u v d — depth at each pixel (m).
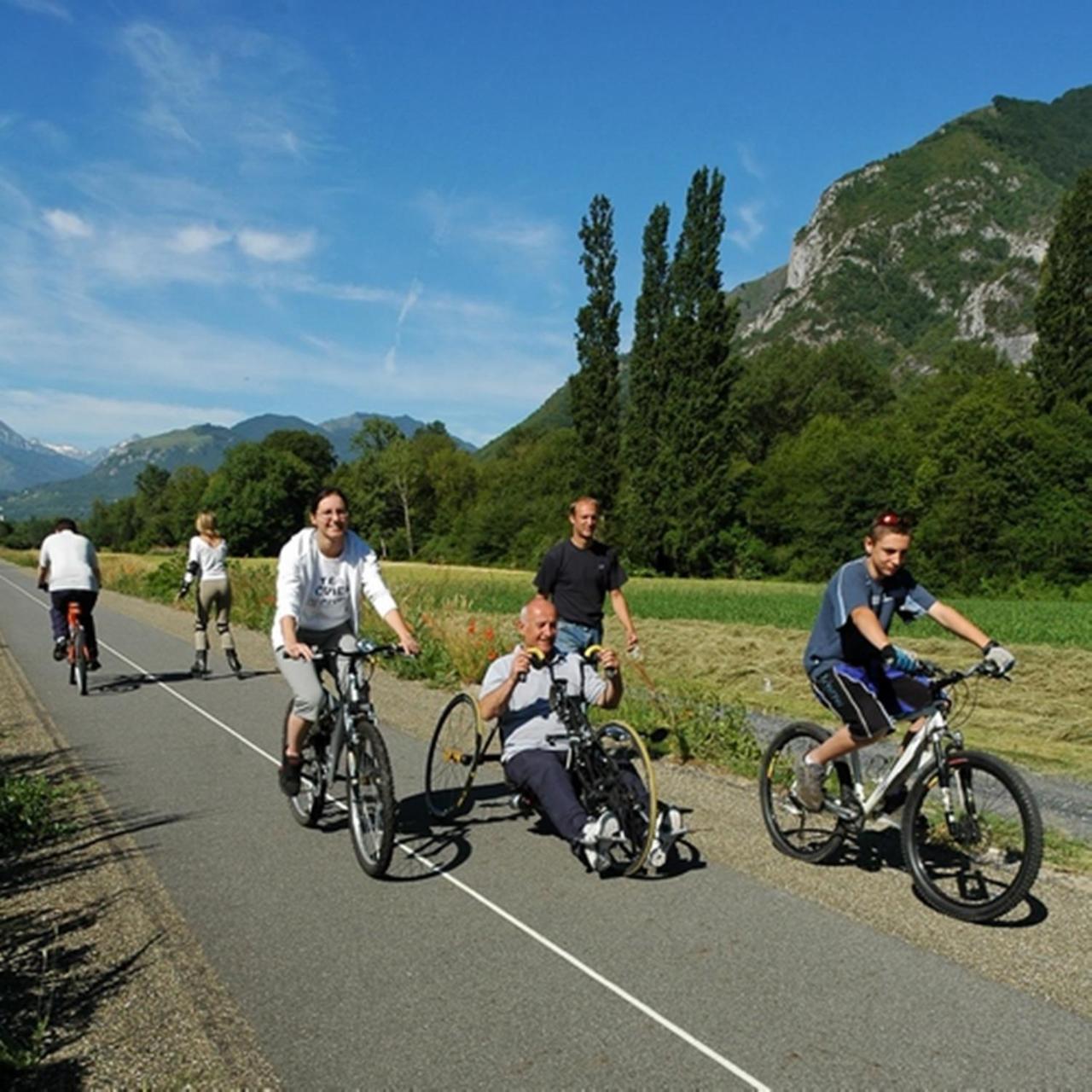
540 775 5.11
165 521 126.00
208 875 5.02
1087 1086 3.06
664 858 4.88
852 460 60.34
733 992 3.70
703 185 56.88
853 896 4.70
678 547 58.84
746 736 7.75
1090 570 50.59
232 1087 3.09
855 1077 3.11
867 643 4.96
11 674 12.43
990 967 3.91
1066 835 5.87
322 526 5.60
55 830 5.71
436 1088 3.07
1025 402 57.81
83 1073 3.18
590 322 61.69
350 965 3.96
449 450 115.62
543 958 4.01
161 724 8.99
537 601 5.38
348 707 5.30
